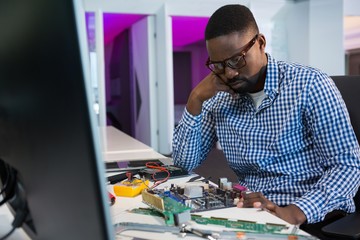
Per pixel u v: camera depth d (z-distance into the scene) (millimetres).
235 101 1218
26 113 449
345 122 1061
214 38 1010
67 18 365
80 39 367
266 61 1114
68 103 380
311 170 1127
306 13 5582
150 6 5035
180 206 796
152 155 1675
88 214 392
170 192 942
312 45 5621
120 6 4879
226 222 786
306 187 1118
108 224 387
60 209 434
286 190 1133
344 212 1081
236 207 892
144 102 5527
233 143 1221
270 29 5527
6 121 505
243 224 773
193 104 1263
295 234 711
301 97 1081
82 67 368
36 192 474
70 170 398
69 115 382
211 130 1347
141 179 1156
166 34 4957
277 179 1149
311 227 1030
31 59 417
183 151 1316
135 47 5836
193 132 1290
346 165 1040
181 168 1288
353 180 1029
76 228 416
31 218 517
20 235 706
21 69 438
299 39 5637
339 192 1005
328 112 1058
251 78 1072
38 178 460
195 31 6996
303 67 1138
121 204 941
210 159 4152
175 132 1377
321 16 5559
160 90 5176
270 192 1155
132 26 5934
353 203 1104
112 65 7617
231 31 991
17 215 542
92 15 4711
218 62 1037
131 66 6152
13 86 464
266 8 5484
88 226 397
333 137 1058
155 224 772
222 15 1012
